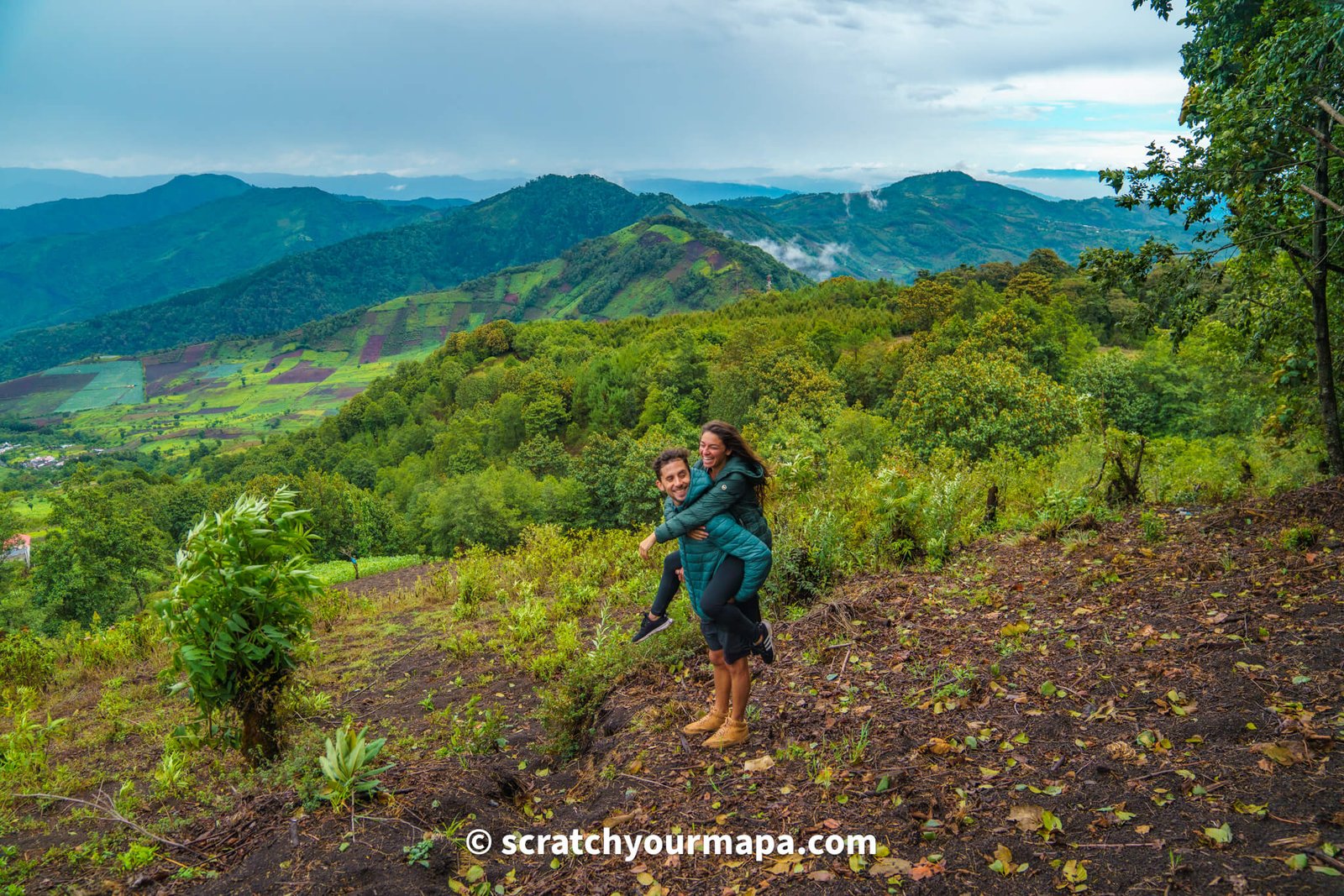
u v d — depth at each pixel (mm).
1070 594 5469
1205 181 9445
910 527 7680
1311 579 4730
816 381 61469
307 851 3152
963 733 3584
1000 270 101250
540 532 15055
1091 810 2789
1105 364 42938
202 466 140500
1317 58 7820
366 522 51469
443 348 150375
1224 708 3312
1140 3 10875
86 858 3645
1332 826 2402
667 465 3570
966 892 2488
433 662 7918
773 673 4816
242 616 4664
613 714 4633
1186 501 8719
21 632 9961
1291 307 11234
